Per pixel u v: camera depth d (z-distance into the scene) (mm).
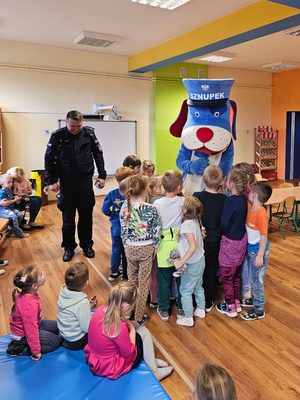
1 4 4195
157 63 6508
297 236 4727
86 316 1984
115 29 5258
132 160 3219
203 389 1114
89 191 3773
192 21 4863
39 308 2057
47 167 3574
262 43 6430
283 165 9977
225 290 2656
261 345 2344
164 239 2480
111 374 1784
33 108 6594
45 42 6195
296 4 3334
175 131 3750
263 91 9930
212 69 8805
